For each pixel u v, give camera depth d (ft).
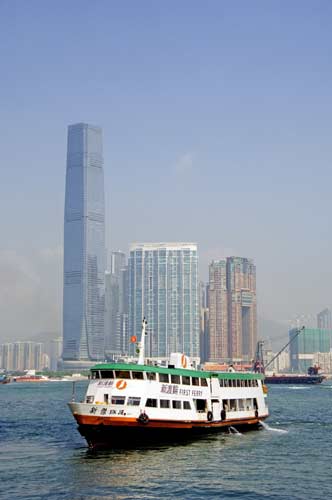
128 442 227.40
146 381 230.07
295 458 224.94
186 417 241.96
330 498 169.78
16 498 167.43
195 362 280.10
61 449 245.45
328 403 561.43
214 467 206.28
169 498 168.55
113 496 169.78
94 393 232.53
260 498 169.68
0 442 269.03
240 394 282.97
